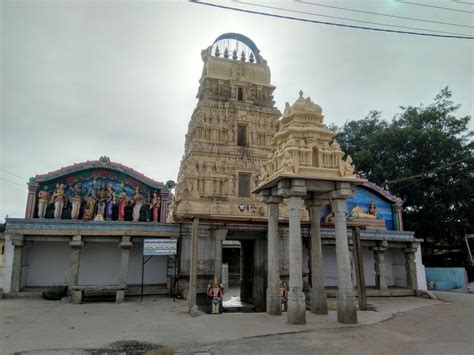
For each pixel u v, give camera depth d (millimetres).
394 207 32406
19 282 21828
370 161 39969
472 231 38312
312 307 16906
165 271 26469
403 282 30828
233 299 27594
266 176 17078
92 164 26266
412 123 41219
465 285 33562
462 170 36844
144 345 10625
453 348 10516
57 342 10875
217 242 23656
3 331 12422
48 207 25188
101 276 25266
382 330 13117
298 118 16750
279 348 10320
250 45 32312
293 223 14891
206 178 25641
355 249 18750
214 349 10195
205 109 27844
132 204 26953
